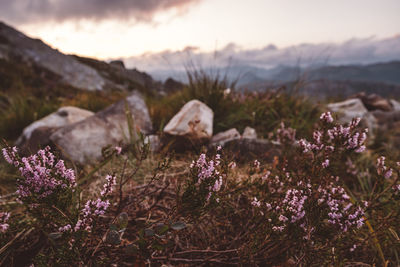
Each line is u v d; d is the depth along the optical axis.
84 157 2.86
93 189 2.19
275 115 4.42
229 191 1.61
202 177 1.29
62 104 5.64
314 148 1.63
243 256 1.40
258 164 1.72
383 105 7.43
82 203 1.79
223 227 1.88
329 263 1.32
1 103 5.86
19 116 4.69
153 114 4.22
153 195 2.07
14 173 2.34
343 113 5.28
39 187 1.10
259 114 4.21
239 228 1.86
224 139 3.27
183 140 2.98
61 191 1.15
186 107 3.39
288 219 1.39
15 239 1.37
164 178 2.16
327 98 7.15
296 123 3.87
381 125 6.36
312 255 1.35
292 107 4.71
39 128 3.37
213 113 3.96
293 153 2.53
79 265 1.18
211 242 1.77
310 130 3.56
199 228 1.85
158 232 1.17
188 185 1.33
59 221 1.20
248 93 4.93
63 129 3.00
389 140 4.90
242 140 2.91
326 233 1.38
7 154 1.09
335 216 1.35
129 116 3.06
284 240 1.44
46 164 1.16
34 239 1.54
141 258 1.16
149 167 2.42
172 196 2.05
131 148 2.59
